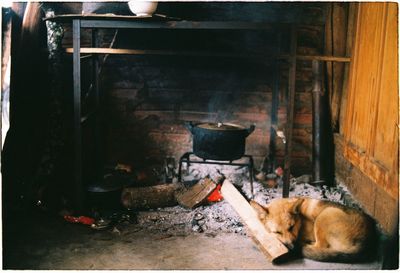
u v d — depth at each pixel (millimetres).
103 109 5520
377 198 3826
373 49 3963
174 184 4805
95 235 4082
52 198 4633
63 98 5051
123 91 5492
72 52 4578
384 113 3664
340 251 3582
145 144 5629
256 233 3854
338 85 5219
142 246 3891
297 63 5398
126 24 4219
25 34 4613
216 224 4312
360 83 4305
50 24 4484
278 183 5258
